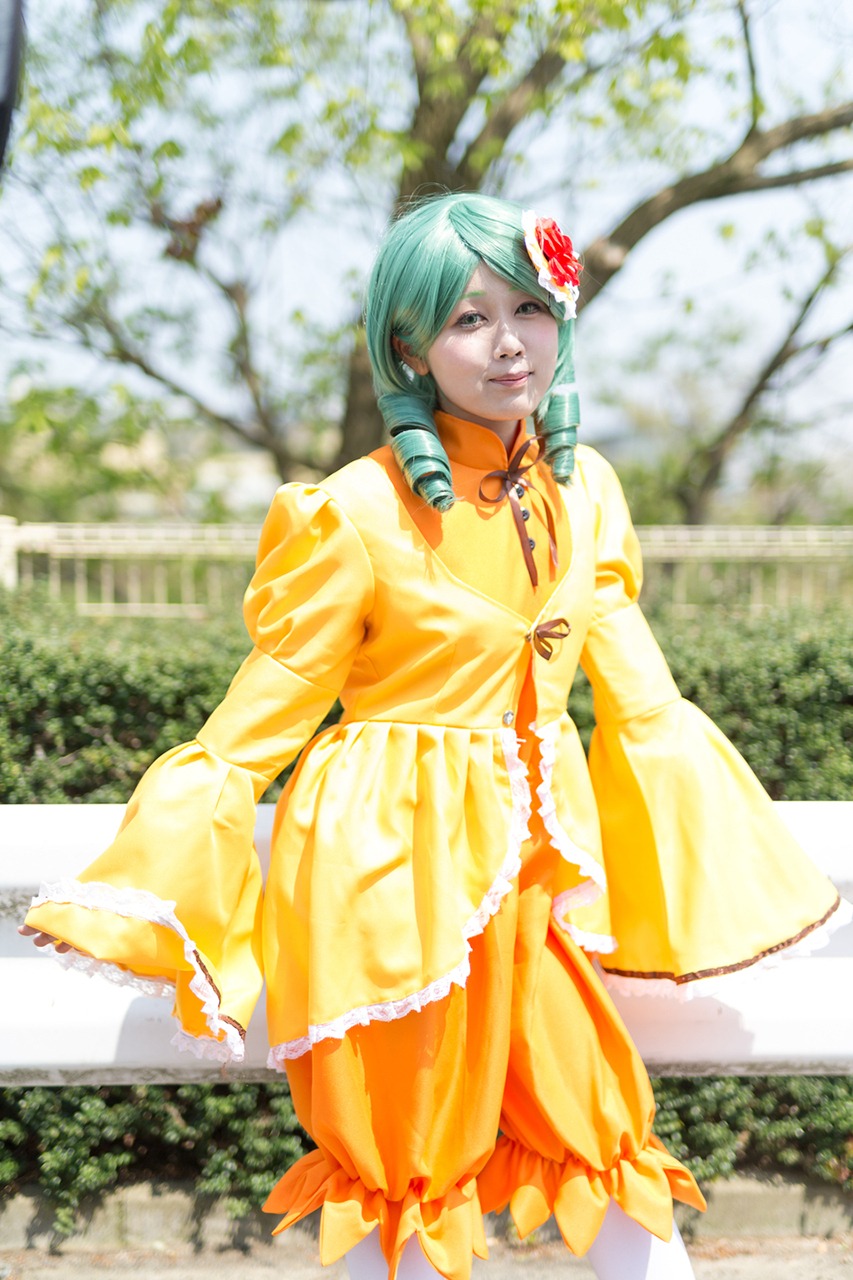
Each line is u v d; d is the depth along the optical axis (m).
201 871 1.34
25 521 13.83
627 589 1.64
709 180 7.95
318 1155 1.50
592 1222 1.43
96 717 3.25
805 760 3.40
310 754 1.49
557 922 1.50
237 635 3.70
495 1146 1.54
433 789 1.40
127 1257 2.40
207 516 12.50
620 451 13.90
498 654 1.43
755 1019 1.65
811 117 7.88
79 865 1.69
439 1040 1.40
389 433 1.49
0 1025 1.62
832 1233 2.49
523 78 7.31
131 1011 1.63
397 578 1.40
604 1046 1.52
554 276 1.40
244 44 7.59
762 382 10.70
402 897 1.37
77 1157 2.43
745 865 1.51
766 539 8.41
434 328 1.40
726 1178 2.52
